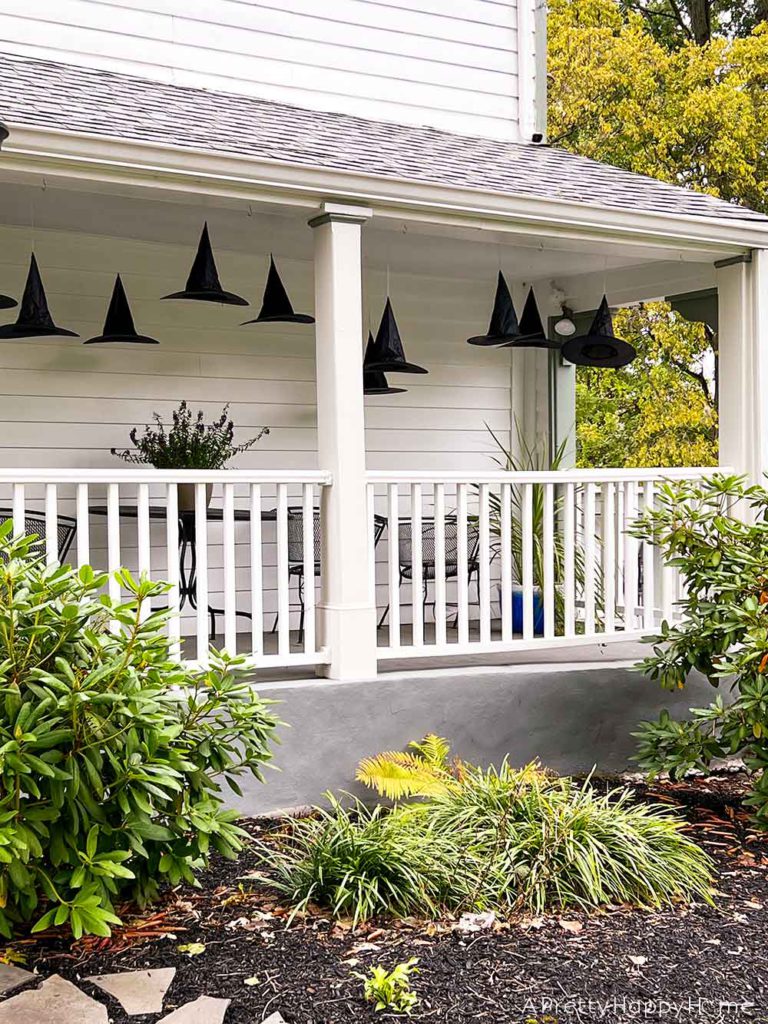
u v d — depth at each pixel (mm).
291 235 7355
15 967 3650
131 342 7070
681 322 19391
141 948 3863
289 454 8258
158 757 3904
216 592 8055
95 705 3668
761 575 5547
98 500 7516
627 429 20234
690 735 5570
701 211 7043
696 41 21125
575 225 6469
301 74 7879
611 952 3871
